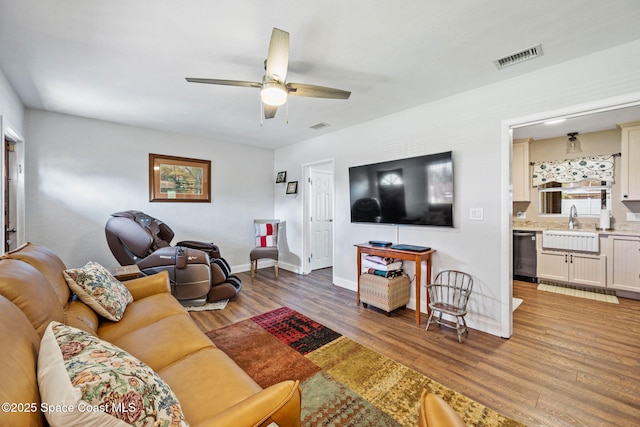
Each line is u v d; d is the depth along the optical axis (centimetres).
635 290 344
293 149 508
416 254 280
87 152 357
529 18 169
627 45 194
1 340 72
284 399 92
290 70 231
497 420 157
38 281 127
